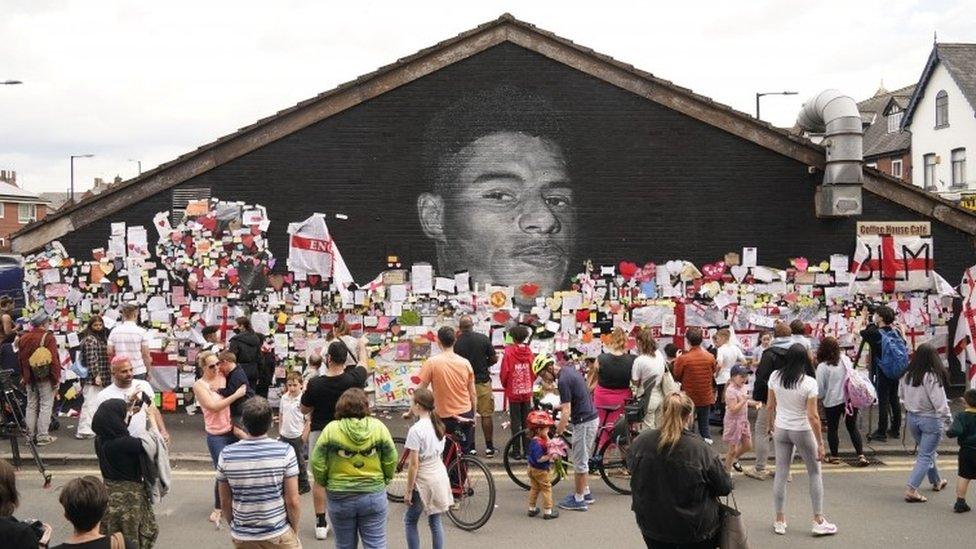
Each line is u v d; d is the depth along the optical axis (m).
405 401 16.05
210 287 15.98
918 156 53.03
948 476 12.22
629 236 16.25
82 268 15.90
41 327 13.80
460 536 9.55
